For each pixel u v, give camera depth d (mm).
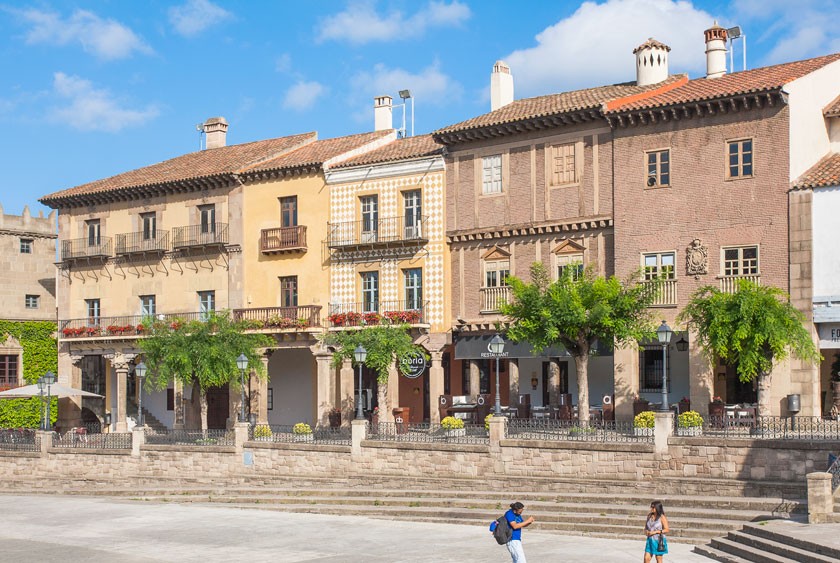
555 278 41562
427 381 46688
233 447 39750
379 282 46219
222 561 25953
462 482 34156
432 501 32625
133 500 38531
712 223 37750
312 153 50406
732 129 37469
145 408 53781
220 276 50844
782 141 36375
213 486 38938
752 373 33469
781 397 35844
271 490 36406
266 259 49438
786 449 28828
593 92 43844
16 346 57312
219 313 47375
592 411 38906
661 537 22406
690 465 30281
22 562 26609
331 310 47312
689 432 31500
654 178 39156
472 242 43688
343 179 47281
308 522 31828
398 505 33094
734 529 26344
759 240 36750
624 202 39688
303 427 39219
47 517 34781
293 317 47281
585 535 28125
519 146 42500
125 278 54125
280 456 38656
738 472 29516
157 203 53094
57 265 56500
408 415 43375
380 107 52344
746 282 33688
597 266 40562
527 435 34312
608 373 41656
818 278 35594
